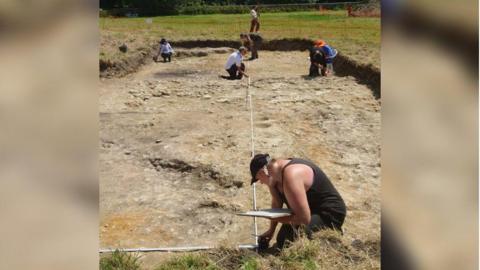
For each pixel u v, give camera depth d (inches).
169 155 278.8
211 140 307.4
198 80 554.3
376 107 397.7
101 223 202.7
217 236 189.3
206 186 240.7
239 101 429.7
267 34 912.3
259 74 610.2
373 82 483.5
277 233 183.5
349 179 246.2
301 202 151.9
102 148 297.7
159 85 501.4
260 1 1694.1
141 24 1098.7
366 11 1199.6
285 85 496.7
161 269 153.7
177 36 894.4
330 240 155.5
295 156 277.7
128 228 198.2
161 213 211.8
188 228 197.5
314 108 394.9
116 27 1001.5
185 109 406.0
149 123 353.7
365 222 189.6
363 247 158.9
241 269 148.8
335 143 305.3
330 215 159.9
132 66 652.1
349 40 771.4
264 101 427.5
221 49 837.8
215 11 1488.7
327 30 946.1
